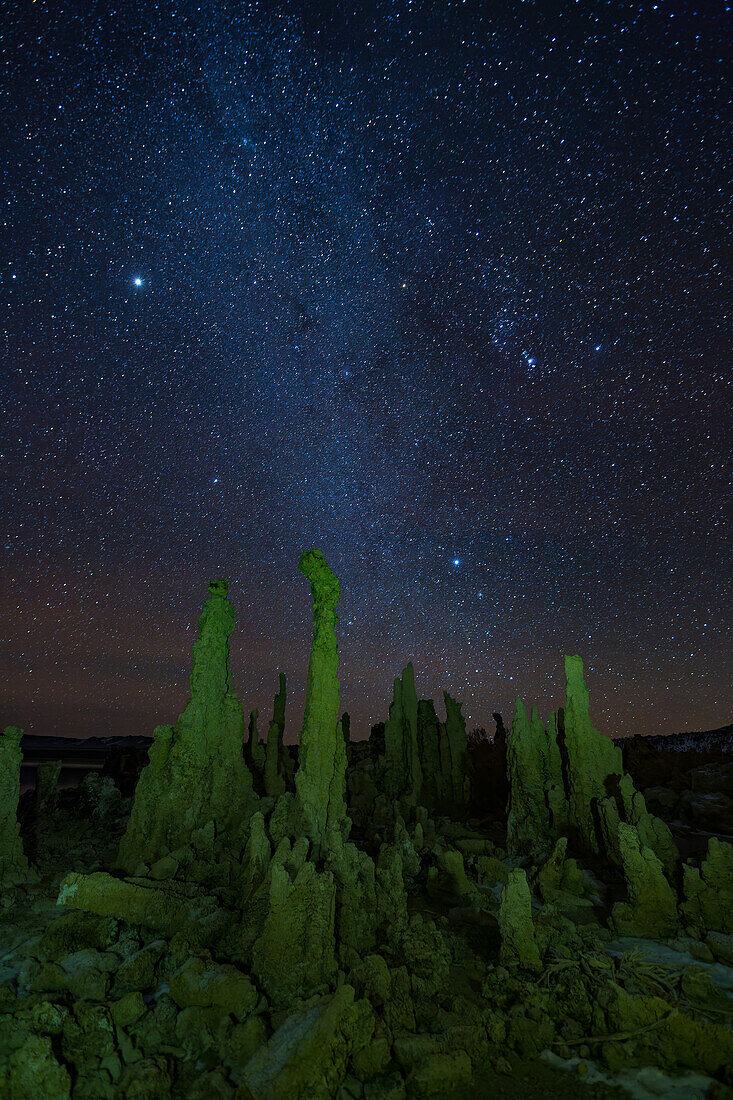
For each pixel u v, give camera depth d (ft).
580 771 57.57
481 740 102.78
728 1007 29.63
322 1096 23.32
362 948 34.55
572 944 35.96
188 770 46.75
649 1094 24.75
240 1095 23.22
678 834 68.03
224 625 51.34
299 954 30.86
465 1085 25.39
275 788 65.72
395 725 82.12
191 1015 27.99
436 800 81.35
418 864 50.01
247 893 36.60
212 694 49.37
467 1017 29.37
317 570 44.24
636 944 36.65
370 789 79.00
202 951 32.48
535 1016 29.37
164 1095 23.81
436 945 35.50
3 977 31.19
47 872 48.42
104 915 35.65
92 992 29.32
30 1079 23.49
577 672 59.93
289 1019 26.37
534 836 56.65
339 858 37.22
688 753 101.71
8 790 46.85
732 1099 23.81
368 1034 26.35
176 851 41.34
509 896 34.60
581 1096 24.84
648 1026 28.07
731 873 39.63
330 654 43.50
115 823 64.54
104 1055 25.66
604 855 52.44
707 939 36.11
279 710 80.59
